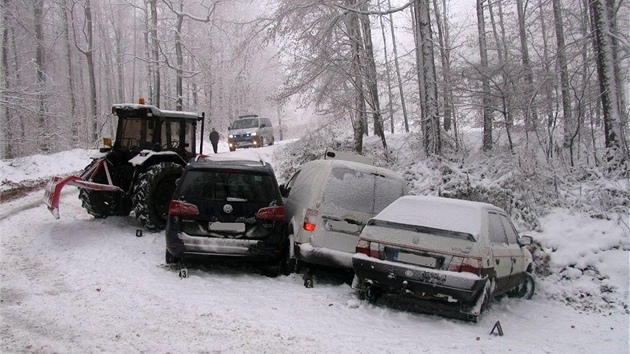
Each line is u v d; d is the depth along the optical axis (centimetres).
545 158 1299
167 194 954
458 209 654
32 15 2920
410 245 605
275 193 743
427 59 1358
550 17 1817
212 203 715
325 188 741
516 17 2172
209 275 729
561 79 1430
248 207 721
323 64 1619
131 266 729
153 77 3416
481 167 1223
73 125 2925
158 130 1073
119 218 1034
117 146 1040
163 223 947
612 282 798
